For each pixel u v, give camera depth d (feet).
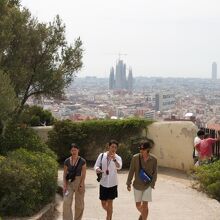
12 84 48.34
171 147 63.41
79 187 33.73
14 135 49.29
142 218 33.19
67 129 66.59
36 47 56.08
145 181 32.76
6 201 33.19
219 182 46.29
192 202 43.78
